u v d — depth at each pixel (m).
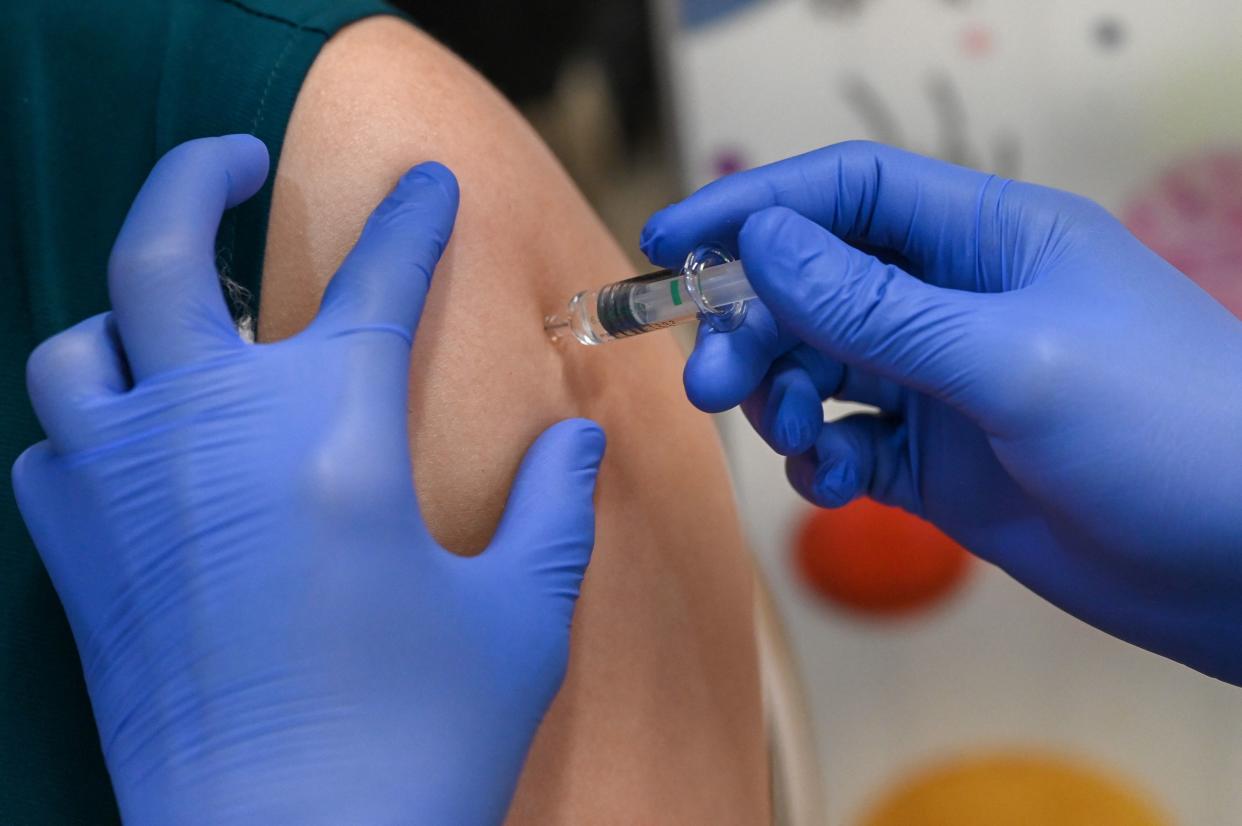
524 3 0.70
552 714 0.39
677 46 0.63
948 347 0.38
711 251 0.40
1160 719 0.57
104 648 0.36
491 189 0.39
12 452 0.38
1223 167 0.58
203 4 0.38
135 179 0.38
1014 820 0.57
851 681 0.59
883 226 0.42
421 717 0.36
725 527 0.42
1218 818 0.56
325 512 0.35
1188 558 0.39
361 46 0.38
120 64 0.38
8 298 0.38
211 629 0.35
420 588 0.36
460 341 0.38
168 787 0.35
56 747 0.37
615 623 0.40
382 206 0.37
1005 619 0.58
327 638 0.35
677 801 0.40
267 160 0.37
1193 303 0.40
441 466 0.38
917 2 0.61
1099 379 0.38
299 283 0.38
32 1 0.38
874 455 0.44
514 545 0.37
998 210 0.41
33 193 0.38
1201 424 0.38
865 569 0.59
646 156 0.74
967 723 0.58
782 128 0.62
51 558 0.36
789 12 0.62
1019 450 0.39
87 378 0.36
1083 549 0.41
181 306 0.35
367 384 0.36
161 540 0.35
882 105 0.62
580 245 0.41
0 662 0.37
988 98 0.61
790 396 0.41
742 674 0.42
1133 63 0.60
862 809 0.58
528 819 0.38
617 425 0.40
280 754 0.35
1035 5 0.60
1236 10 0.59
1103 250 0.40
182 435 0.35
